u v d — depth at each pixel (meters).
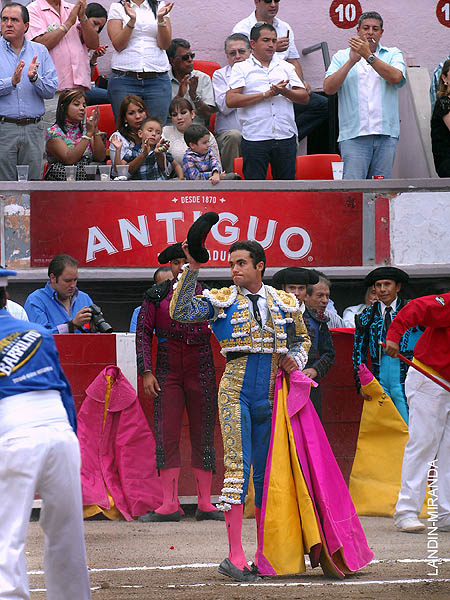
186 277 18.39
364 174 35.41
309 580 17.75
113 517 25.73
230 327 18.55
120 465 26.02
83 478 25.72
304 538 17.94
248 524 24.83
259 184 32.62
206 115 38.97
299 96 34.97
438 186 33.72
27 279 31.55
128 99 33.47
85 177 33.16
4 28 33.03
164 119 36.72
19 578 12.19
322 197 33.00
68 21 36.78
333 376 28.05
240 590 16.55
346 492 18.64
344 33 44.47
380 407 26.28
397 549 20.91
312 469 18.23
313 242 33.00
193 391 25.11
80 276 31.73
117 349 27.06
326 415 27.95
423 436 23.23
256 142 34.59
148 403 27.30
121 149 33.38
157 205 32.16
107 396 26.27
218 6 43.75
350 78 35.12
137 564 19.25
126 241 32.03
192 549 20.97
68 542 13.16
